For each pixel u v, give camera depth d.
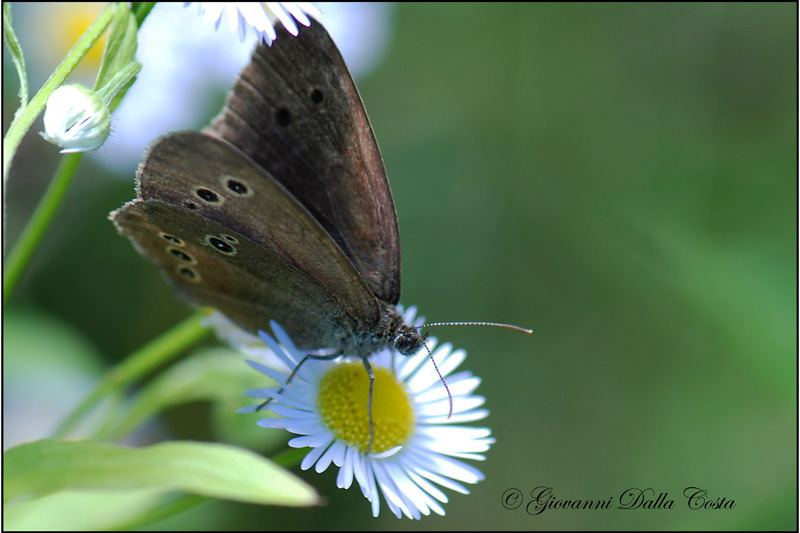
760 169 0.46
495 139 0.47
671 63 0.46
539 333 0.46
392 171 0.47
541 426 0.45
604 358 0.46
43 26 0.44
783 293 0.44
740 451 0.44
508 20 0.47
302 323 0.41
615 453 0.45
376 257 0.41
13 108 0.44
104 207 0.45
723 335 0.44
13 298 0.44
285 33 0.40
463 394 0.41
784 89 0.46
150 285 0.45
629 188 0.46
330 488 0.44
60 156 0.45
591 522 0.45
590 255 0.46
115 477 0.38
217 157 0.40
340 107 0.41
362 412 0.41
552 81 0.47
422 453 0.41
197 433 0.44
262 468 0.38
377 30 0.45
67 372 0.44
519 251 0.46
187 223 0.40
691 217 0.46
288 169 0.41
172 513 0.40
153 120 0.43
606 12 0.47
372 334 0.41
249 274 0.41
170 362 0.45
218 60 0.43
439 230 0.46
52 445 0.38
